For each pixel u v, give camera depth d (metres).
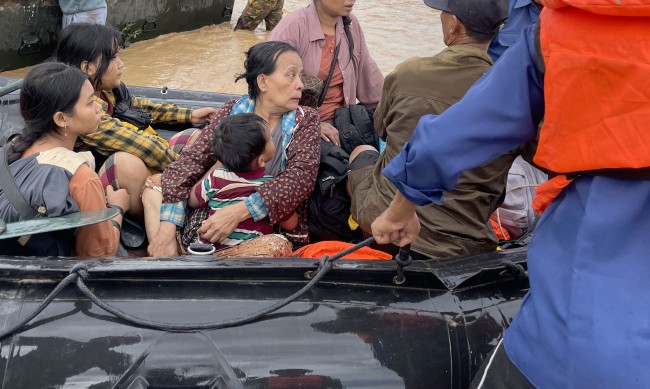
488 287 1.91
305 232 2.64
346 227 2.68
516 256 1.96
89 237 2.15
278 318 1.74
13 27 5.78
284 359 1.69
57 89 2.08
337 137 2.88
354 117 2.92
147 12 6.83
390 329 1.77
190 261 1.81
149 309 1.73
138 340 1.68
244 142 2.31
